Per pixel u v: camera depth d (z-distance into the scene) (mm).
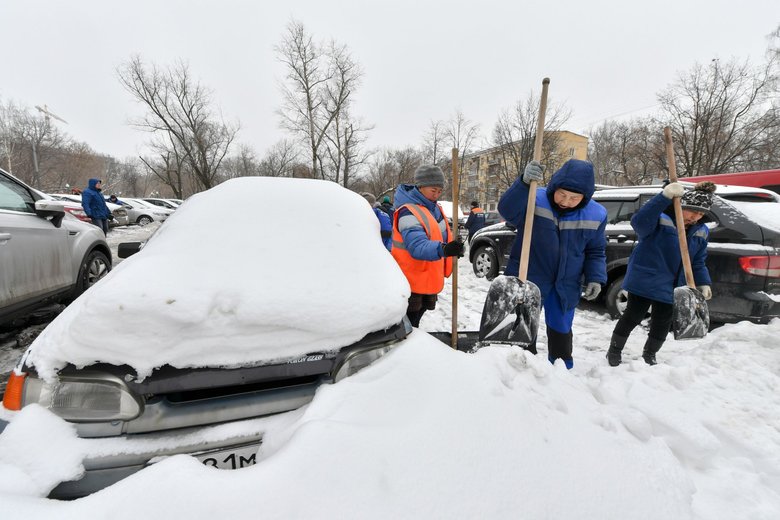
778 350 2723
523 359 1773
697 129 21969
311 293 1453
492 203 42156
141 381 1178
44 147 47656
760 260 3176
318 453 1076
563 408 1600
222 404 1271
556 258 2324
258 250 1655
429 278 2654
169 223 1930
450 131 32906
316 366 1350
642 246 2816
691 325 2445
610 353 2998
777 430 1842
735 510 1377
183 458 1069
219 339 1256
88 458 1098
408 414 1282
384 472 1080
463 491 1104
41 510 917
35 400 1157
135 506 936
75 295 3873
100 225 9375
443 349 1613
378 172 41219
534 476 1219
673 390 2090
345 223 2008
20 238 3002
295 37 29016
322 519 961
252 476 1023
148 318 1209
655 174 26125
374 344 1495
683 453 1650
